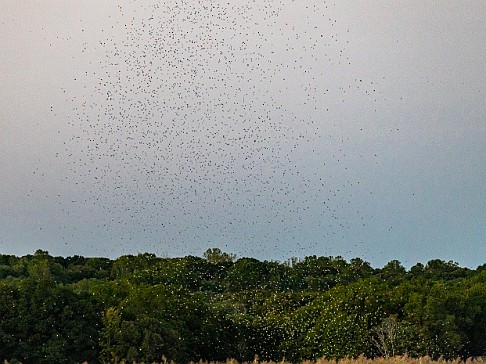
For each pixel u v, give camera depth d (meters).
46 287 63.53
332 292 85.25
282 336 79.44
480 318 82.19
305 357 76.19
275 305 89.00
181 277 100.44
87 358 62.53
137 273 99.88
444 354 74.69
